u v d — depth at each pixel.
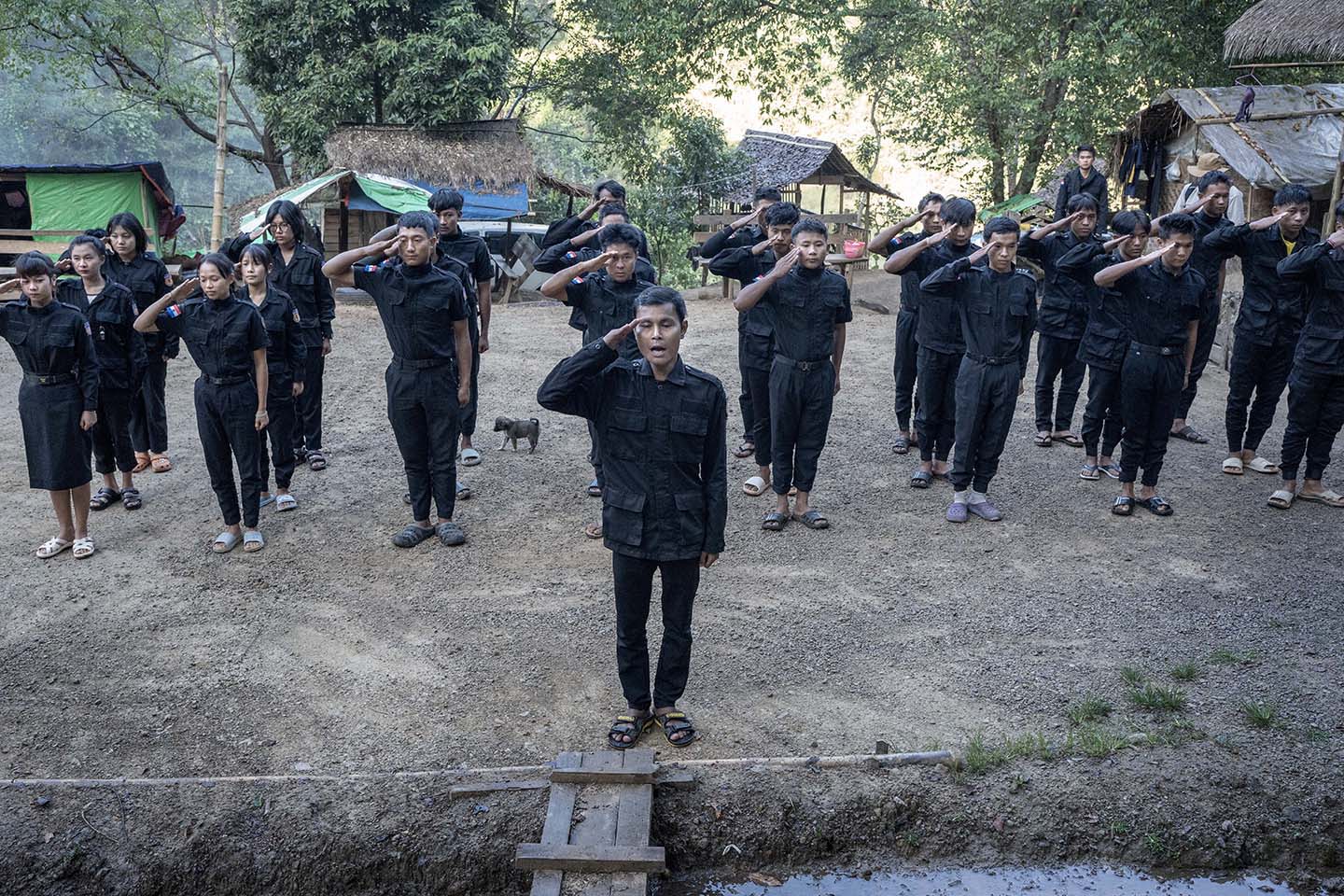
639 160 23.52
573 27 24.09
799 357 6.77
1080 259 7.71
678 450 4.34
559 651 5.54
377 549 6.86
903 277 8.50
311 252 8.13
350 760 4.62
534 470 8.37
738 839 4.21
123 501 7.59
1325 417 7.24
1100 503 7.58
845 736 4.72
